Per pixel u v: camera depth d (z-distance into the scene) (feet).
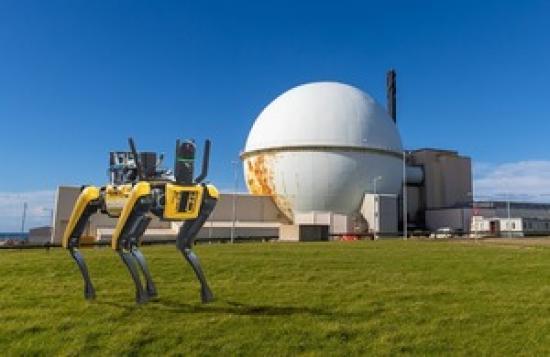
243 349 26.04
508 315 32.30
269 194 247.29
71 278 47.01
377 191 246.27
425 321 30.83
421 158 285.84
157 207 28.81
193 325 29.07
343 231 229.25
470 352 25.95
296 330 28.55
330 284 43.50
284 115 250.37
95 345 26.48
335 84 266.57
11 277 47.83
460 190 285.43
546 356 25.39
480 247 100.89
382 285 43.19
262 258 63.00
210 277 47.47
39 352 25.71
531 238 192.95
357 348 26.27
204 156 30.35
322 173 237.66
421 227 280.51
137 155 29.22
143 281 43.93
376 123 253.03
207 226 207.92
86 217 32.07
